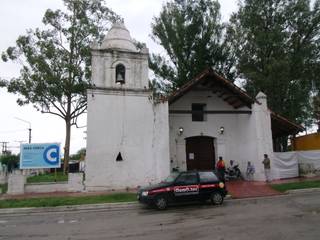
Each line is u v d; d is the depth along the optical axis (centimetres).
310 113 2842
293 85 2633
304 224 785
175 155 1942
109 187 1620
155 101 1773
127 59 1786
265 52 2683
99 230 812
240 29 2811
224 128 2050
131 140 1695
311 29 2592
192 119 2022
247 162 1925
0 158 4334
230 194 1415
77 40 2889
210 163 2006
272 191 1458
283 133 2077
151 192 1138
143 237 714
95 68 1731
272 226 777
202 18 2731
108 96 1706
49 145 1700
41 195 1513
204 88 1822
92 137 1642
